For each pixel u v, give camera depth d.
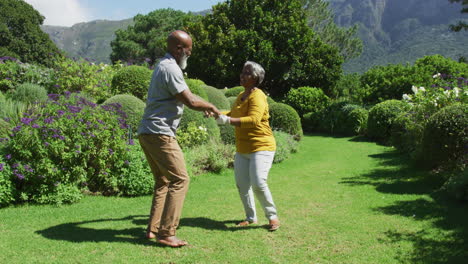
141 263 2.61
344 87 25.05
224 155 7.55
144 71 9.79
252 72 3.47
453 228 3.43
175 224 2.99
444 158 5.76
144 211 4.11
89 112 5.05
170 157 2.95
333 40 27.44
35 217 3.75
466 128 5.52
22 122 4.52
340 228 3.52
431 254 2.82
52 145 4.39
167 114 2.95
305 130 18.86
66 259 2.63
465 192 4.43
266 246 3.01
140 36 41.81
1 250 2.77
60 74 10.53
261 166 3.42
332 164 8.45
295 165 8.36
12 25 28.70
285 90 22.70
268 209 3.46
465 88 7.61
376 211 4.18
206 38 21.02
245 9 21.48
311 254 2.84
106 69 11.81
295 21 21.69
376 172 7.14
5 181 4.13
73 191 4.51
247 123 3.34
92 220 3.68
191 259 2.70
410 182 5.90
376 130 13.33
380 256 2.80
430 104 7.57
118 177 5.04
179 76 2.89
